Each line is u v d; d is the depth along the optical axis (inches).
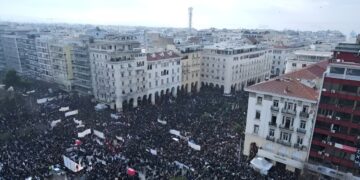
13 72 5575.8
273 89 2506.2
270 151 2566.4
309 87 2506.2
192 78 5772.6
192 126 3410.4
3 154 2608.3
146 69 4677.7
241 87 6117.1
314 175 2289.6
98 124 3467.0
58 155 2613.2
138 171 2380.7
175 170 2342.5
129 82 4453.7
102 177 2240.4
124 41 4510.3
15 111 3959.2
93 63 4618.6
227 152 2733.8
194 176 2235.5
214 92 5703.7
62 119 3627.0
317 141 2326.5
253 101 2630.4
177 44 6053.2
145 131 3228.3
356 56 2175.2
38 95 5098.4
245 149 2783.0
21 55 6973.4
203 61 5920.3
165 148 2758.4
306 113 2330.2
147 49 5531.5
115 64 4185.5
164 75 5049.2
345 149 2206.0
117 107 4365.2
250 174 2336.4
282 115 2474.2
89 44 4813.0
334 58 2284.7
